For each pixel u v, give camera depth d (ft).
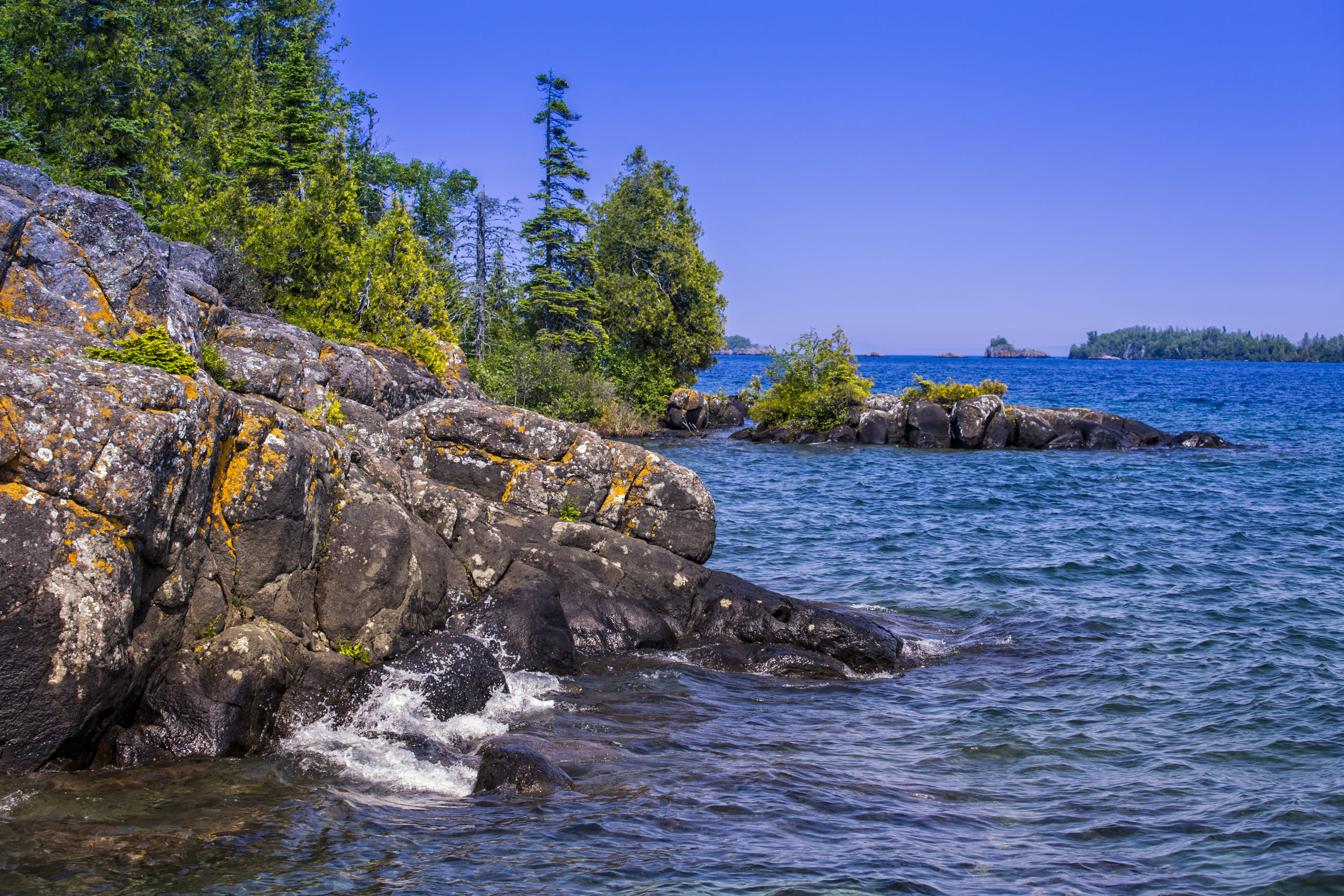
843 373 164.55
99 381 28.02
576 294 172.35
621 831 25.84
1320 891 23.43
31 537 25.57
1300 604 54.03
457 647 35.91
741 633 46.19
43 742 26.48
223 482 32.94
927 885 23.38
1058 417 153.99
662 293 188.65
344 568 36.01
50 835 23.58
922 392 164.96
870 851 25.20
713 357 197.98
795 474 117.60
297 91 109.19
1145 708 37.70
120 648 27.17
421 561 40.06
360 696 33.04
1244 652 44.75
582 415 162.09
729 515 85.76
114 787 26.63
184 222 88.69
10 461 25.71
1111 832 26.81
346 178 95.30
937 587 59.47
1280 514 86.02
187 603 30.99
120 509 26.94
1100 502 94.43
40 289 38.45
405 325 92.32
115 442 26.94
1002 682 41.47
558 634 41.57
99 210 41.81
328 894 21.65
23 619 25.40
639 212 190.70
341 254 89.92
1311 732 34.60
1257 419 204.64
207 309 56.95
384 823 25.68
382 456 43.68
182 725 29.25
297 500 34.12
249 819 25.34
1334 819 27.58
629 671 41.93
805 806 28.04
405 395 74.49
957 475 116.88
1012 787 30.07
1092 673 42.37
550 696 37.86
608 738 33.40
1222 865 24.85
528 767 28.99
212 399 31.55
